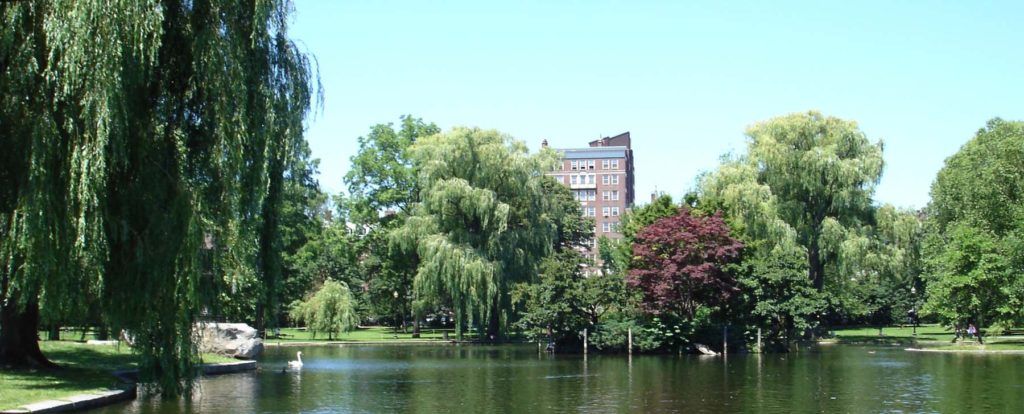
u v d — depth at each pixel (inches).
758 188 2394.2
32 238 744.3
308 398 1023.6
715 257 1974.7
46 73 752.3
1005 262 2059.5
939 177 2802.7
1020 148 2188.7
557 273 2078.0
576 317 2054.6
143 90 828.6
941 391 1122.0
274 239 964.0
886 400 1022.4
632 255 2208.4
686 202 2461.9
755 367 1571.1
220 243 859.4
